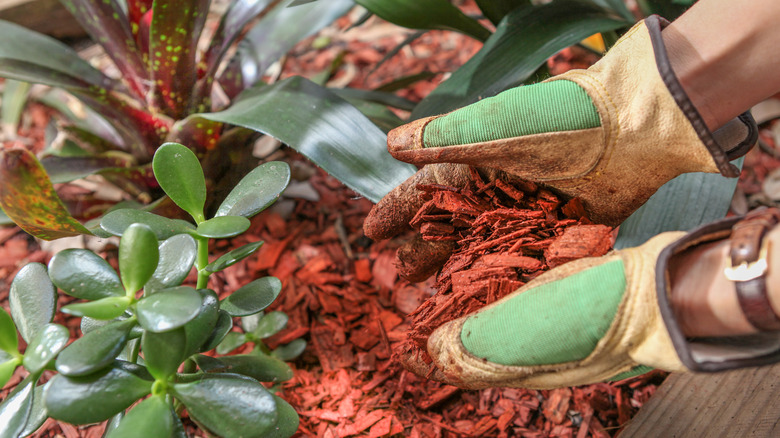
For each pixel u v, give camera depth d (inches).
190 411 21.6
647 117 21.2
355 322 31.7
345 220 36.7
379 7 30.2
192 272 33.9
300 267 33.8
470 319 22.1
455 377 22.3
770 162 36.8
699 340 20.1
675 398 26.8
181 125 30.6
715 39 21.1
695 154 21.4
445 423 28.0
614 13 29.5
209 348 23.8
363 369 29.7
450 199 24.2
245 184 24.6
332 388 29.2
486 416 28.2
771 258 18.3
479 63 28.5
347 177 26.6
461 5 53.9
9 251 35.4
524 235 23.6
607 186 22.7
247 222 23.2
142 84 32.0
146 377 22.5
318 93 28.3
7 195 22.9
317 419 28.2
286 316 28.7
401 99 36.4
